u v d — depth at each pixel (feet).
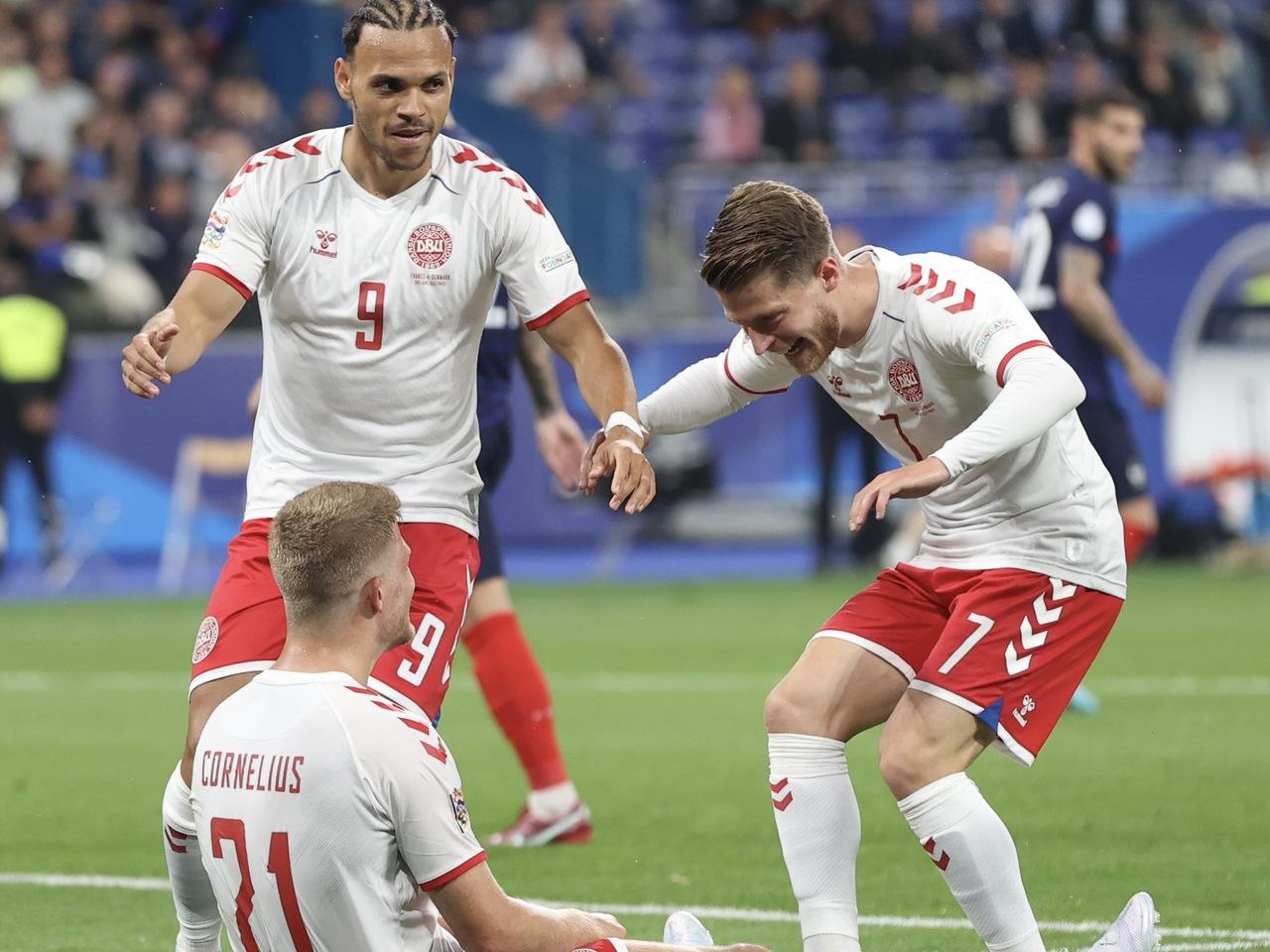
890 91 201.16
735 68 195.52
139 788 76.02
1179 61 198.29
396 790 34.63
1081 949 47.47
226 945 49.44
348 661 35.91
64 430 159.22
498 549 64.08
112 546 159.43
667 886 56.90
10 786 76.48
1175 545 160.45
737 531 160.86
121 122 191.62
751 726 88.89
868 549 161.27
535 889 56.65
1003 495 43.55
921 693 42.52
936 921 51.49
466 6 223.92
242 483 159.12
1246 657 108.47
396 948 35.24
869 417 44.75
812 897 42.80
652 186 183.11
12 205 168.76
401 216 43.62
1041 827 64.03
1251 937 48.70
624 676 106.73
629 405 44.14
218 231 43.47
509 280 44.68
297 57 205.26
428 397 44.45
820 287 42.06
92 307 163.02
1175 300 157.48
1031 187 167.12
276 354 44.65
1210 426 158.30
